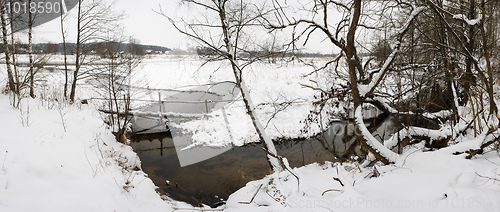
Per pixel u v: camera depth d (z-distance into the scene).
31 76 10.33
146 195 5.99
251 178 7.44
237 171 7.92
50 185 4.62
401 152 5.37
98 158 6.69
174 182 7.27
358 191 4.09
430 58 6.59
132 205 5.23
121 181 6.05
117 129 10.41
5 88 10.45
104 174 5.93
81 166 5.70
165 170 8.04
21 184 4.33
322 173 5.47
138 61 10.32
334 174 5.20
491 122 4.37
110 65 9.62
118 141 9.30
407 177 4.01
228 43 6.60
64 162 5.51
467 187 3.28
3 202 3.76
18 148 5.32
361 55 7.91
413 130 5.36
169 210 5.43
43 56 10.57
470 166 3.71
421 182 3.74
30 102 9.47
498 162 3.80
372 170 4.86
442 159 4.15
